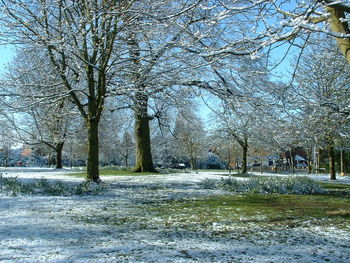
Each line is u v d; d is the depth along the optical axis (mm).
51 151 39594
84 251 4648
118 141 43906
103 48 12422
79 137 31250
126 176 19453
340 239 5543
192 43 8070
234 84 14047
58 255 4426
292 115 13828
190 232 5961
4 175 20781
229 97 14141
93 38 12453
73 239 5344
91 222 6734
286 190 12836
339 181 22531
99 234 5727
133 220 7016
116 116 26812
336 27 6051
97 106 13445
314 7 5547
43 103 13336
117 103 18750
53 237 5438
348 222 6977
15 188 10719
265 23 6047
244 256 4496
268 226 6512
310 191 13125
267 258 4414
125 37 13047
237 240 5414
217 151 45750
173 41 11344
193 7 6766
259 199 10578
